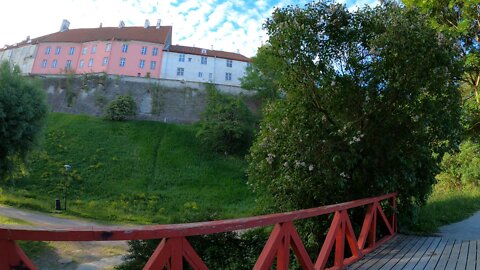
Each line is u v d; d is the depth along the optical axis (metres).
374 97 7.45
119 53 57.38
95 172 28.95
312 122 7.74
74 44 60.12
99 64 57.56
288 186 7.74
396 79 7.06
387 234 7.96
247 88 43.81
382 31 7.41
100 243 13.40
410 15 7.39
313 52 7.57
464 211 11.65
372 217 6.57
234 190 28.48
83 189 26.08
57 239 2.14
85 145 33.53
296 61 7.66
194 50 60.34
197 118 44.25
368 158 7.48
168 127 39.53
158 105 43.94
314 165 7.39
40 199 23.30
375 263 5.45
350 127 7.40
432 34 7.00
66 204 22.67
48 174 27.44
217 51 62.44
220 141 35.91
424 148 7.46
